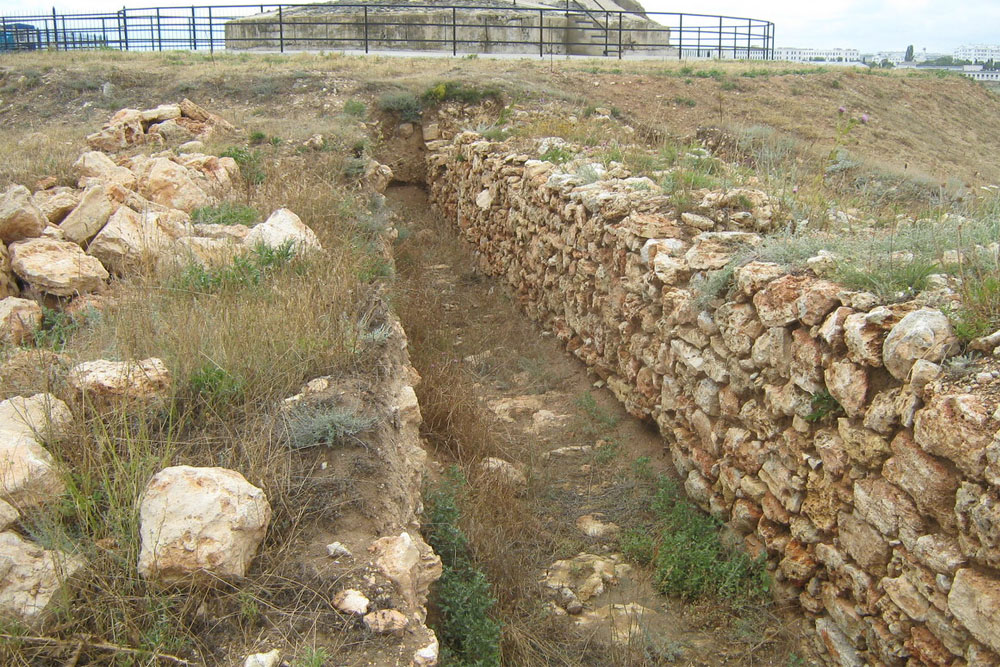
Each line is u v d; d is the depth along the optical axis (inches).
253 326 188.2
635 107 724.7
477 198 439.8
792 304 165.9
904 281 157.0
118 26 1119.6
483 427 247.6
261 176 390.6
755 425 182.1
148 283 221.0
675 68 850.8
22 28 1162.0
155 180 317.4
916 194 429.4
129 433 145.6
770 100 772.6
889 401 138.6
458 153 514.6
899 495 136.8
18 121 680.4
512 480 224.4
